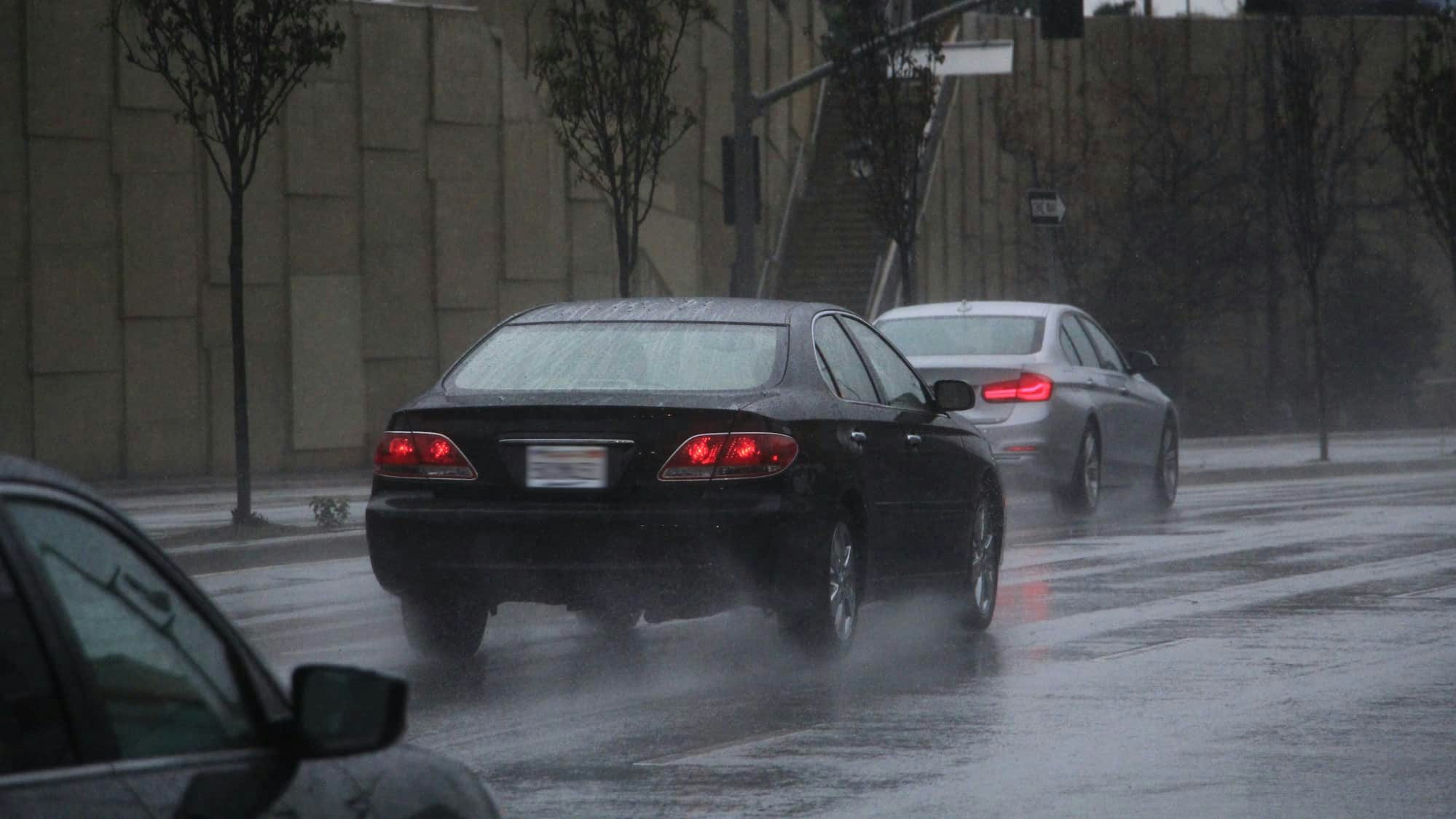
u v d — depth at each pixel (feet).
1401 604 135.95
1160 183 599.16
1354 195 637.71
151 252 287.89
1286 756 84.17
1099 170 594.24
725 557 100.94
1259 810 73.82
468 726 92.89
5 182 274.16
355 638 124.06
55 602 31.12
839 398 110.42
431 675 108.99
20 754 29.89
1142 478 227.81
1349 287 614.75
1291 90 348.79
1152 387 234.79
